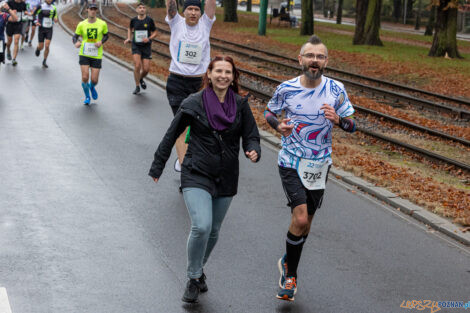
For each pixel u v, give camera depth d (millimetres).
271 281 6102
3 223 7160
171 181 9289
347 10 89625
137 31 16359
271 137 12516
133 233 7121
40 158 10008
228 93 5488
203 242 5328
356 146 12844
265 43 35750
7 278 5773
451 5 32969
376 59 30344
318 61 5402
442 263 6824
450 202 8898
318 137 5629
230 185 5504
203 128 5363
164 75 20172
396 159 12086
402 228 7887
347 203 8773
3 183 8633
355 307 5664
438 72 26875
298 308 5586
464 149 13547
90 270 6074
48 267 6070
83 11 56312
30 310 5219
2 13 16250
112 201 8203
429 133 14695
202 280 5770
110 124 12797
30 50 24688
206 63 9195
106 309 5328
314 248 7031
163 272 6141
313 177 5680
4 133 11406
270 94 18797
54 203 7969
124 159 10281
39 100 14781
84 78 14570
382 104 18828
